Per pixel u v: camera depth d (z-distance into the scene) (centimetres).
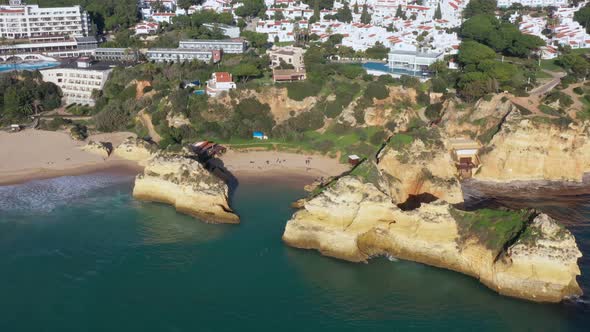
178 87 18450
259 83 17688
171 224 11625
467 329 8325
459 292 9225
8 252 10481
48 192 13175
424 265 9950
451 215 9969
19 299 9069
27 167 14500
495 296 9081
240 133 16250
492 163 13975
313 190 12675
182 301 9000
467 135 15088
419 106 16862
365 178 10769
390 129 15675
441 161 13200
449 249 9819
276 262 10138
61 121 17638
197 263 10106
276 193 13112
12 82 19775
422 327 8381
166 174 12538
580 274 9231
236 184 13638
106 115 17362
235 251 10519
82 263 10119
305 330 8312
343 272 9825
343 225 10300
